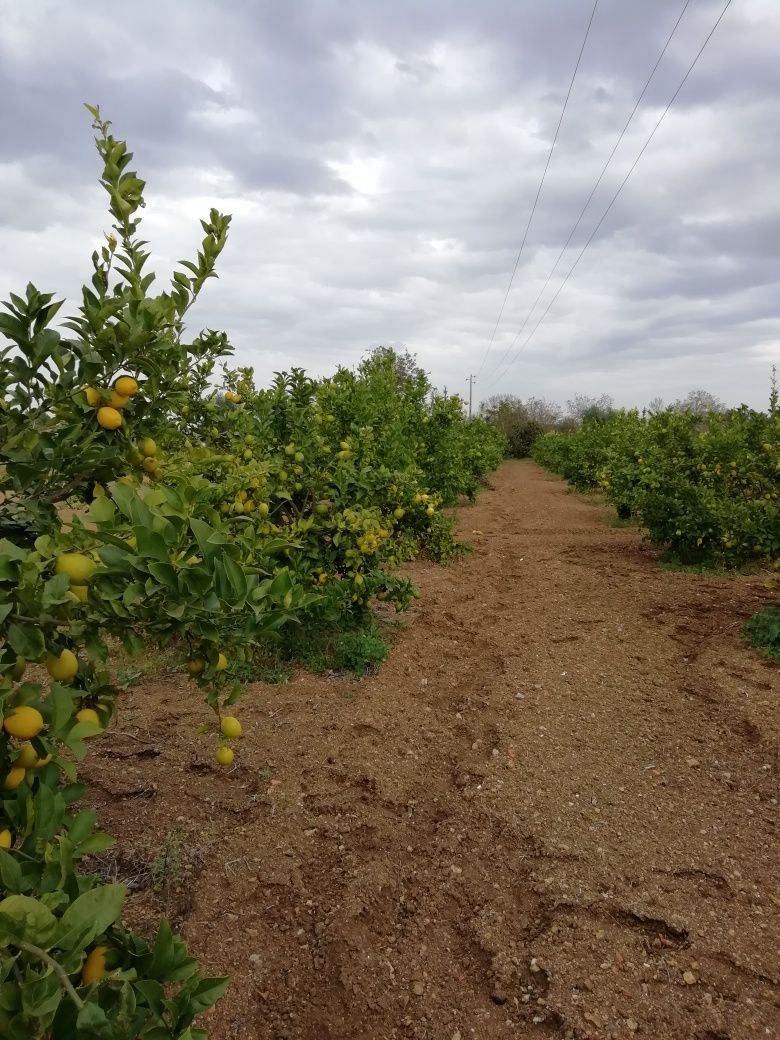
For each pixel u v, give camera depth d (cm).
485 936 270
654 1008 238
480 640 600
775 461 780
